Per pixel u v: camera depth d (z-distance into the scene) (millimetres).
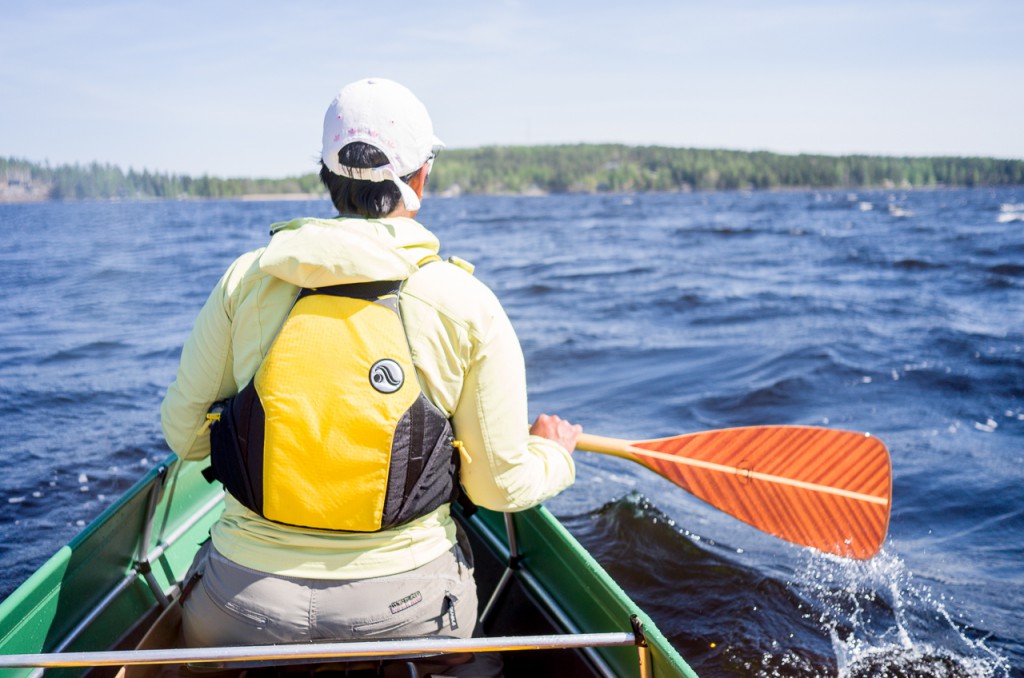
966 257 18516
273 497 1279
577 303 12203
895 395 6410
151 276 15328
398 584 1351
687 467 2068
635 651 1577
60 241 26500
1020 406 6051
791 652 2953
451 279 1308
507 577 2244
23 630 1729
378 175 1328
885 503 2129
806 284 14414
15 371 7344
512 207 78625
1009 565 3553
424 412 1280
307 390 1261
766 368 7418
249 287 1354
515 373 1343
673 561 3572
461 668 1509
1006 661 2902
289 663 1364
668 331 9625
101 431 5582
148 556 2338
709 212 57281
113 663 1339
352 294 1281
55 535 4047
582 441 2004
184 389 1447
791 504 2133
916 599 3285
